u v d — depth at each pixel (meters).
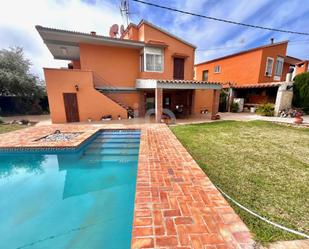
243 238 1.96
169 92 16.11
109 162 5.60
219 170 4.02
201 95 16.08
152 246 1.82
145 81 11.59
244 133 7.89
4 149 5.72
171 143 6.00
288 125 9.73
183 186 3.10
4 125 9.96
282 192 3.10
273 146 5.89
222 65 19.89
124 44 12.11
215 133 7.88
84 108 11.23
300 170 4.04
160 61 13.40
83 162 5.63
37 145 5.85
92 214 3.22
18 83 15.05
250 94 17.50
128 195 3.86
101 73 12.52
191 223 2.16
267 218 2.40
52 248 2.49
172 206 2.51
